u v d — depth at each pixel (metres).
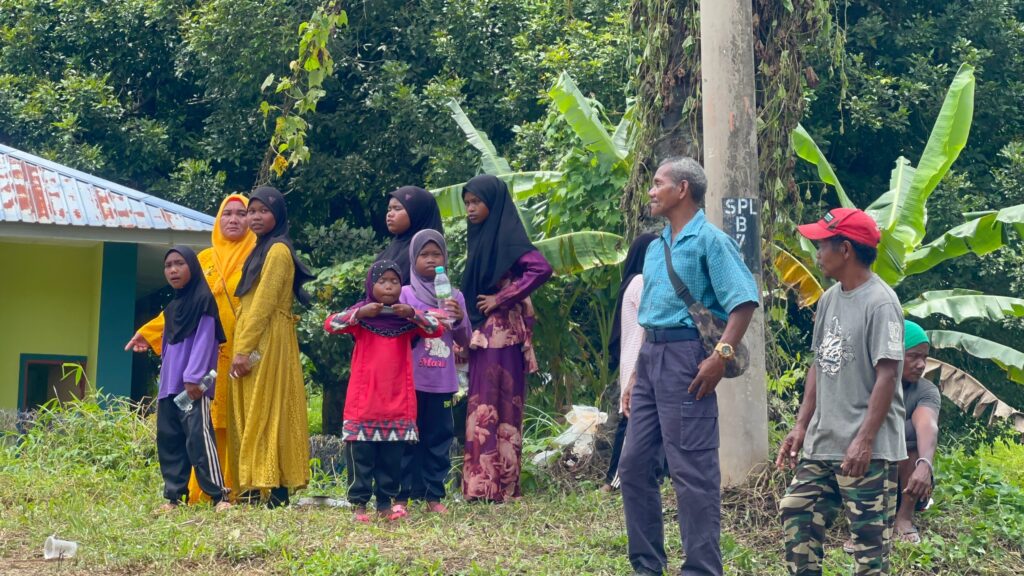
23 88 16.66
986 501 6.86
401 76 15.42
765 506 6.34
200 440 6.70
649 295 4.82
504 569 5.11
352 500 6.33
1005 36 15.69
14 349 12.07
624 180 10.58
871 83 15.02
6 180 11.42
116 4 16.56
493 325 7.04
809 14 7.59
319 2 15.06
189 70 16.19
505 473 7.00
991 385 14.70
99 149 15.63
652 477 4.87
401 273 6.80
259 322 6.63
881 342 4.47
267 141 16.19
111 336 11.67
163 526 5.93
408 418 6.30
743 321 4.61
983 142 16.19
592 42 14.83
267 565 5.23
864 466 4.46
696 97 7.51
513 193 11.46
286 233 6.96
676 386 4.68
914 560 5.80
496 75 15.73
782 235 8.01
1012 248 14.54
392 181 15.96
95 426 9.21
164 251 12.46
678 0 7.55
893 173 11.30
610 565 5.37
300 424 6.80
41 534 5.85
